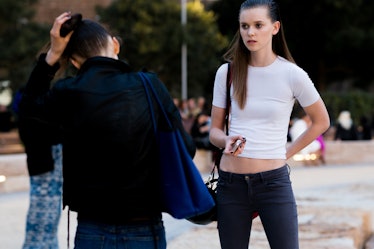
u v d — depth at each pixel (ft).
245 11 12.76
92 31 11.31
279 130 13.08
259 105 12.96
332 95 110.11
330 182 47.37
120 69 11.13
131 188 10.71
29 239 16.74
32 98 11.05
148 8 130.82
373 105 112.78
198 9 136.56
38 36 115.96
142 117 10.80
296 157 62.49
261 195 13.05
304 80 12.89
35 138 13.00
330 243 22.49
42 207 16.61
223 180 13.37
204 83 137.59
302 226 25.71
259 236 23.44
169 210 10.89
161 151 10.96
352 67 162.20
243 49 13.14
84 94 10.70
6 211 32.63
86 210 10.80
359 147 67.36
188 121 59.82
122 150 10.62
